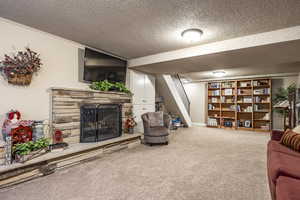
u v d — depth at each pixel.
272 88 5.80
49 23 2.29
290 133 2.11
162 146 3.54
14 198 1.58
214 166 2.39
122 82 3.84
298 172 1.27
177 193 1.68
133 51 3.44
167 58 3.42
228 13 1.96
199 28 2.36
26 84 2.33
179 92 6.11
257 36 2.50
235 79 6.25
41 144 2.14
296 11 1.88
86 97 2.96
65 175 2.08
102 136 3.08
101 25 2.34
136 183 1.88
